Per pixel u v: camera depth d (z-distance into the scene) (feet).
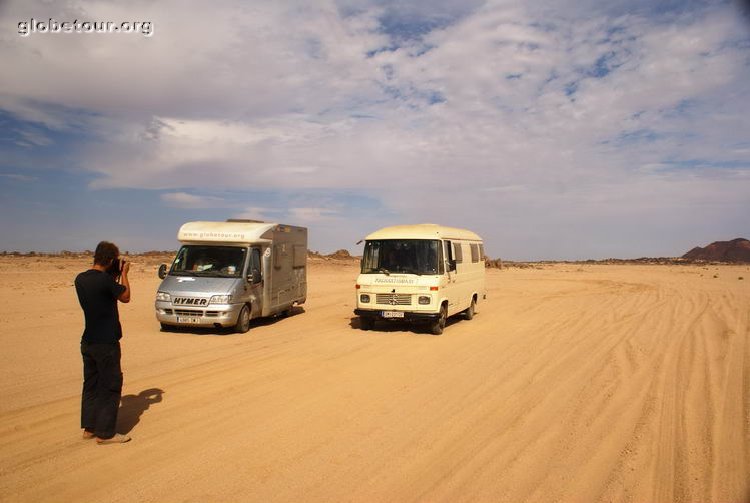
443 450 20.52
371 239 50.49
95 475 17.99
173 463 19.01
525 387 29.66
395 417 24.30
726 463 19.62
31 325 48.73
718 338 44.96
